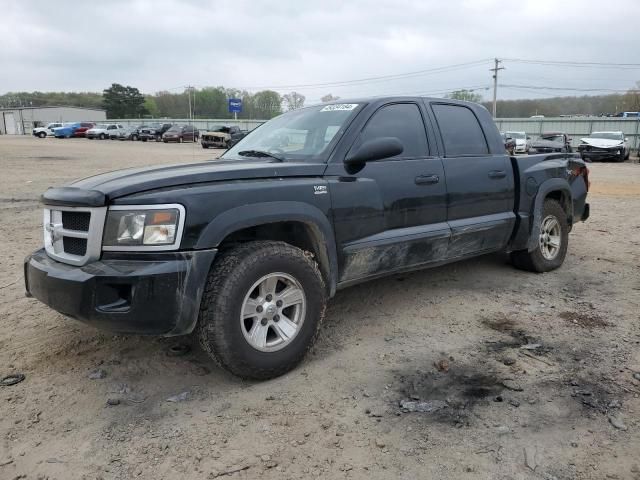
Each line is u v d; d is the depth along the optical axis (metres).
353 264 3.86
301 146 4.10
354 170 3.88
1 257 6.25
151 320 2.93
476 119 5.02
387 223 4.05
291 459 2.59
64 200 3.15
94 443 2.72
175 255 2.99
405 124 4.36
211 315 3.08
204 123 71.88
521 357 3.64
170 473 2.49
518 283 5.34
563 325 4.21
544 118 42.06
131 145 40.06
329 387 3.27
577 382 3.28
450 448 2.65
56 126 59.69
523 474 2.45
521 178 5.19
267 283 3.29
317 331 3.53
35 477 2.48
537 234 5.39
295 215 3.41
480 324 4.26
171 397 3.15
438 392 3.19
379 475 2.46
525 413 2.94
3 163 20.70
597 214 9.69
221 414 2.98
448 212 4.52
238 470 2.51
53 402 3.10
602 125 39.19
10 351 3.76
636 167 22.42
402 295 4.97
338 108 4.30
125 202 3.01
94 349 3.80
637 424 2.83
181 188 3.11
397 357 3.67
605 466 2.50
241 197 3.22
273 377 3.36
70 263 3.15
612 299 4.84
